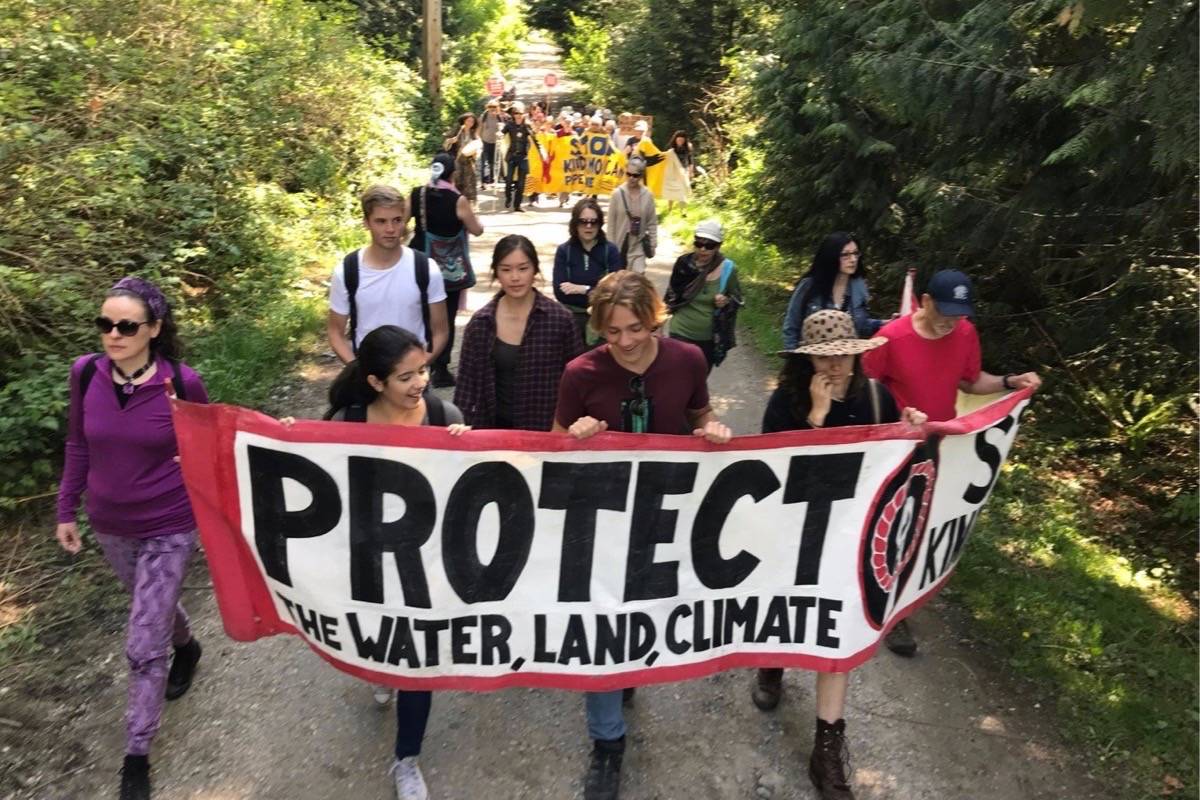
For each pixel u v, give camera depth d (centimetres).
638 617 329
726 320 594
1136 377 638
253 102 1027
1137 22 430
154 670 331
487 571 320
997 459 370
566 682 331
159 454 330
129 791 328
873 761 371
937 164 651
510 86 3297
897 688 416
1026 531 552
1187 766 368
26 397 504
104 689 390
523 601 324
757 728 387
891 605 344
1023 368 737
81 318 571
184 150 820
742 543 327
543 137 1741
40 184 622
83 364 331
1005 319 719
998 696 413
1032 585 491
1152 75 419
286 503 311
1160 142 414
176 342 337
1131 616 477
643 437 313
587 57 3847
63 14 837
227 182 895
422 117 2059
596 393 332
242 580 323
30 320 553
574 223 606
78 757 353
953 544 375
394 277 452
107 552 347
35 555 474
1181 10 390
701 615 332
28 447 508
